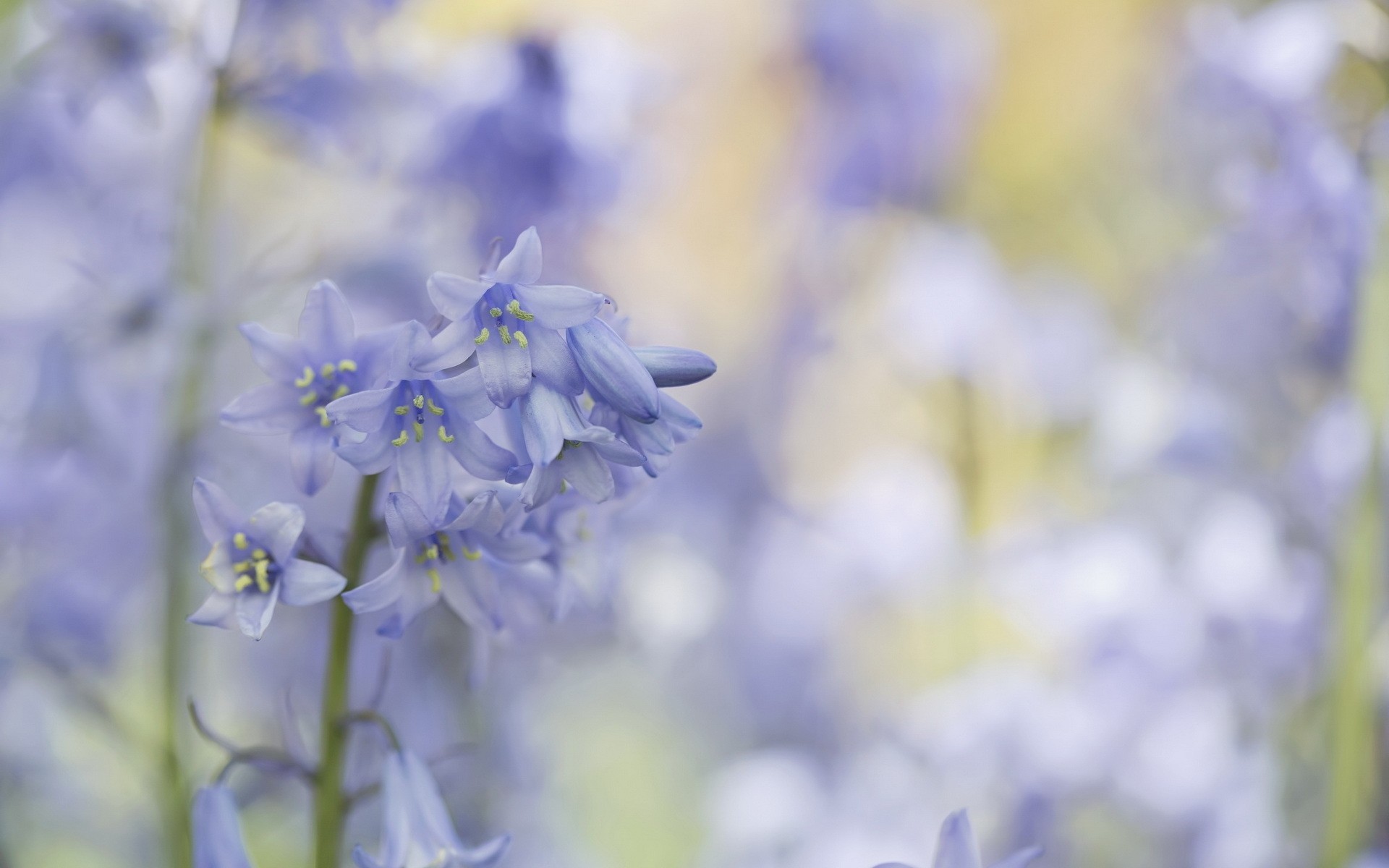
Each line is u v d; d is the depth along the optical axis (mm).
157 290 958
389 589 752
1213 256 1187
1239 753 1146
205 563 749
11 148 1039
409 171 1050
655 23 2303
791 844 1231
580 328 744
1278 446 1189
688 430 750
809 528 1540
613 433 748
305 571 750
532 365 742
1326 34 1027
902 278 1374
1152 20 2074
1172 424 1222
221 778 787
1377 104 983
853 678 1528
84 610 1004
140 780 1043
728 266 2314
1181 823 1142
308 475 760
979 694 1231
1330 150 1024
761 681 1523
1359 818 977
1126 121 1979
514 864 1077
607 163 1122
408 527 738
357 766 939
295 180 1144
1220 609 1151
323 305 760
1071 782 1157
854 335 1601
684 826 1476
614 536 1077
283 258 1035
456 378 739
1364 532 963
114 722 942
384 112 1007
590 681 1481
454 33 1333
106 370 964
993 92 1797
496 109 1071
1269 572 1152
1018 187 1865
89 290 966
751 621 1523
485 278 742
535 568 776
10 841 1002
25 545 979
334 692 784
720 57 2297
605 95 1127
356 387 765
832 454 1731
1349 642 966
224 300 960
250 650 1068
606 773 1500
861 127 1563
